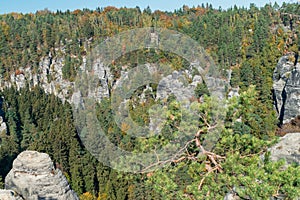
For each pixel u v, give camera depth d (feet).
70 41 478.18
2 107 326.44
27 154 68.90
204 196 43.47
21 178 65.05
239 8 463.01
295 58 290.97
